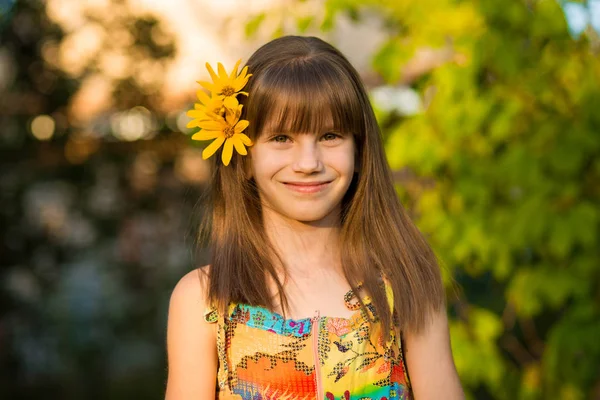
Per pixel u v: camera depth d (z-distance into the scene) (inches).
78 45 234.8
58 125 232.7
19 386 232.1
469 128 150.6
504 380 161.0
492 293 191.2
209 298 90.0
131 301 253.9
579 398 156.1
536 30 151.6
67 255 237.1
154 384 252.2
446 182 156.9
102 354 251.1
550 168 153.3
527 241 151.6
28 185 229.1
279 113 88.0
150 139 239.6
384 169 97.3
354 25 166.7
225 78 90.4
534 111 156.3
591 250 156.3
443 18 152.9
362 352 89.0
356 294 91.4
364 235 95.6
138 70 237.3
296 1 161.3
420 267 96.8
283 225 93.6
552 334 156.4
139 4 242.5
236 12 229.5
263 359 88.1
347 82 91.0
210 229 101.4
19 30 228.4
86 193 239.5
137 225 245.4
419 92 157.0
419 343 94.4
